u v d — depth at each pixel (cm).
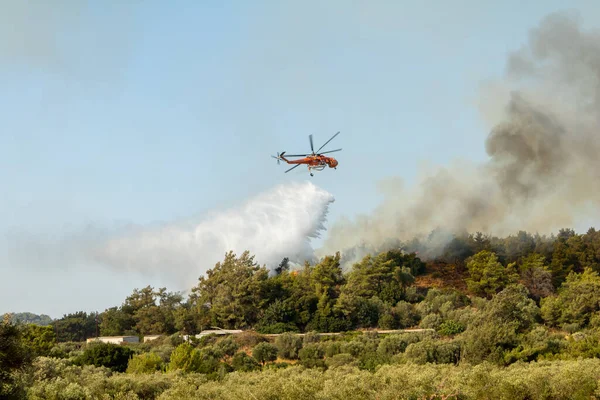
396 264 13125
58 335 13250
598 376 4784
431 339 7638
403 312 10394
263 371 6438
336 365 7075
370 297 11250
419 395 4412
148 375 5556
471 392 4528
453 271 13725
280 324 10175
